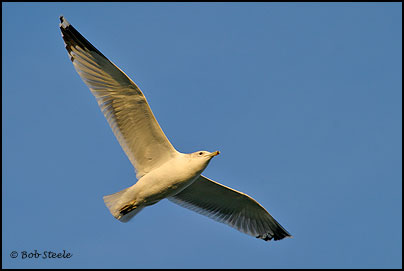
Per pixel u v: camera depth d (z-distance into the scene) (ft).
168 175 46.03
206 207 54.54
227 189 52.42
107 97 46.26
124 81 45.01
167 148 46.88
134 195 46.26
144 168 47.50
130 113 46.29
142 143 47.01
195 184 52.13
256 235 55.21
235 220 55.31
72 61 46.75
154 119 45.80
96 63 45.91
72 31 46.52
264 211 54.65
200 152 46.88
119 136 47.06
